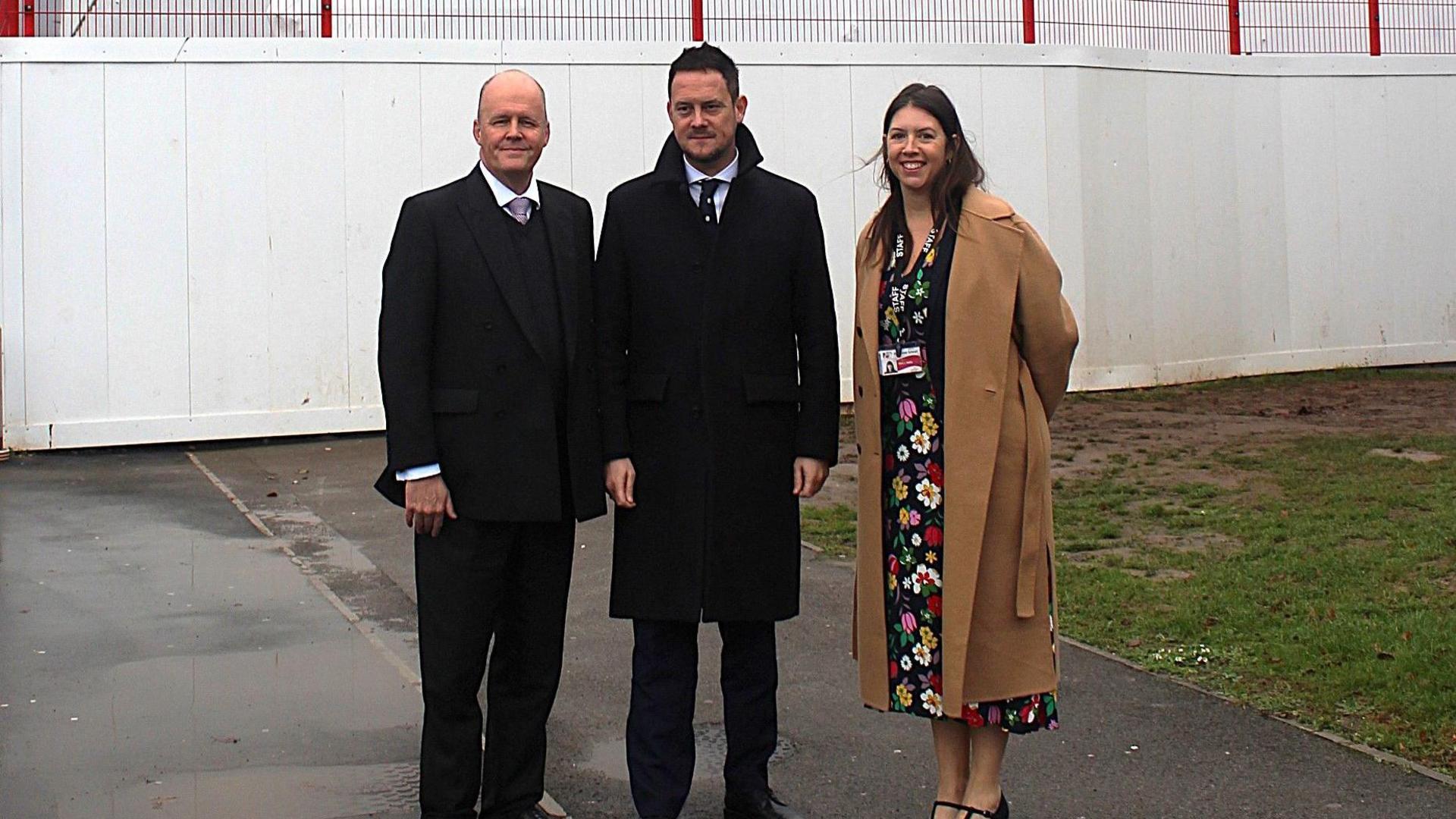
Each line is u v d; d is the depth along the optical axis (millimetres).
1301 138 16250
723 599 3758
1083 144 14617
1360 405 13398
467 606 3748
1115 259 14867
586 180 13398
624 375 3869
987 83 14352
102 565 7469
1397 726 4559
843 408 13828
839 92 14000
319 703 5031
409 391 3674
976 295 3541
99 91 12203
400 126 12891
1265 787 4117
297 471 11016
